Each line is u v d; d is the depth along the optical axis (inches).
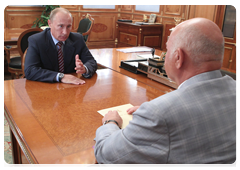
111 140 36.3
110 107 57.4
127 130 34.8
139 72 89.4
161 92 68.8
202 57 33.8
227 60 187.0
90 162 38.4
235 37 177.2
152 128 31.9
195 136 32.6
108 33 327.0
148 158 32.8
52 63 81.6
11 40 147.3
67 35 77.7
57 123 49.4
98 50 127.3
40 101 59.5
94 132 46.6
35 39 78.3
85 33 199.5
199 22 33.9
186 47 34.1
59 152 40.4
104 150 36.4
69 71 85.3
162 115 31.7
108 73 85.4
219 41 33.4
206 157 33.5
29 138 44.0
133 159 33.5
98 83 74.2
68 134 45.6
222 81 35.5
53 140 43.6
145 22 271.3
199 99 33.6
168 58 37.0
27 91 65.6
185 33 34.1
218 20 191.9
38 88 68.1
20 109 55.0
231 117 34.4
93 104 58.7
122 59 108.5
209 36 33.0
